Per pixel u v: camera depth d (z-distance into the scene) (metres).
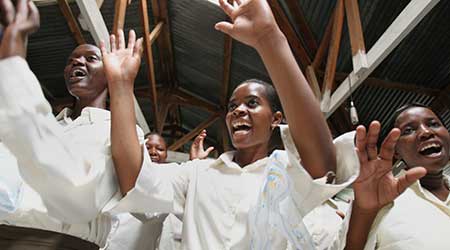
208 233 1.14
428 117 1.62
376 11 3.99
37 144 0.80
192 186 1.30
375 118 5.34
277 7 4.36
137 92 7.16
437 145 1.56
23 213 0.97
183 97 7.37
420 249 1.25
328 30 4.14
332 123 5.52
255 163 1.29
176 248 1.86
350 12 3.39
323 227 1.52
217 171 1.33
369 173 0.92
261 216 1.03
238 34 0.91
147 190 0.99
